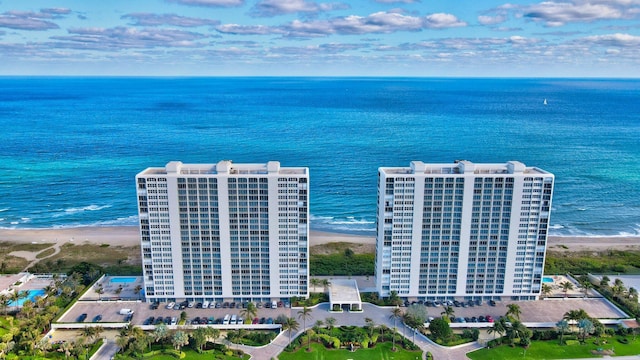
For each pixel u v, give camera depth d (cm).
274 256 18050
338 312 18212
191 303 18588
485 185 17362
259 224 17588
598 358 15850
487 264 18388
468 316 17900
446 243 18062
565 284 19562
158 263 18088
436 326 16500
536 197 17550
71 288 19062
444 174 17238
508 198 17538
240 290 18512
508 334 16362
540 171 18150
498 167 18138
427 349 16275
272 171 17150
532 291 18812
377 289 19262
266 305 18550
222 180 17025
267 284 18475
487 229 17912
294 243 17875
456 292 18725
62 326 17212
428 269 18425
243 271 18238
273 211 17425
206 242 17800
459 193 17450
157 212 17400
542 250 18275
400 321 17738
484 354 16038
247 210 17412
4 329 16950
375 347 16325
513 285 18688
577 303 18850
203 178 17000
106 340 16638
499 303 18838
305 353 15988
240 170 17838
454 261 18288
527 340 16238
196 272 18212
